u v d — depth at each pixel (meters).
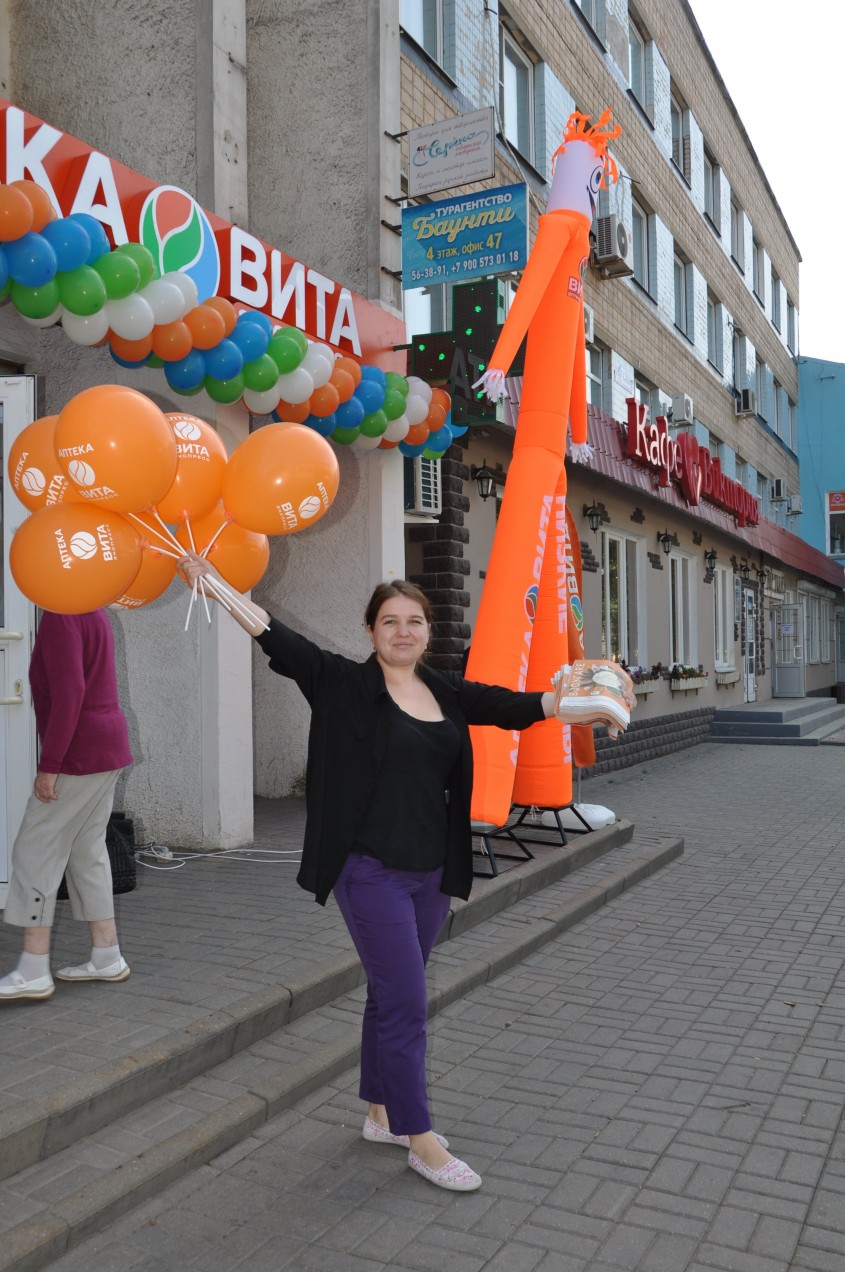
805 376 30.44
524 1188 3.00
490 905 5.62
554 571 6.88
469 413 7.70
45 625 3.75
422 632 3.08
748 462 23.25
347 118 7.95
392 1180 3.03
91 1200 2.73
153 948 4.41
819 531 30.50
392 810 2.93
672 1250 2.69
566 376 6.86
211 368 5.14
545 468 6.75
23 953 3.77
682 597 17.16
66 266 4.27
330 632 8.12
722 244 20.70
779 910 6.18
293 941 4.53
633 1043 4.12
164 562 3.26
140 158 6.59
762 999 4.63
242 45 6.64
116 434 2.75
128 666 6.43
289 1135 3.28
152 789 6.41
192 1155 3.03
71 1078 3.12
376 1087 3.16
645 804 10.27
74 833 3.86
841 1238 2.75
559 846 6.89
